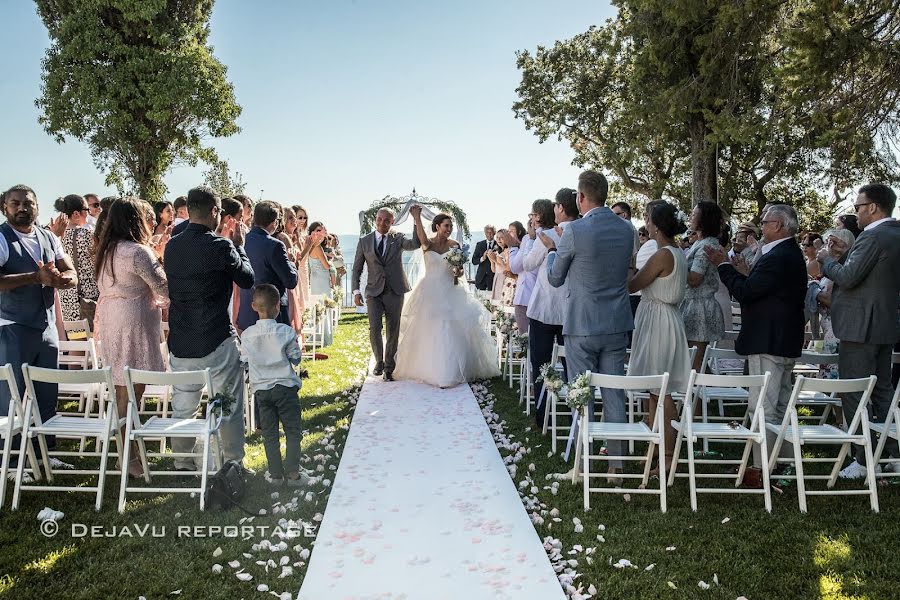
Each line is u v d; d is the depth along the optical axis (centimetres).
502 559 351
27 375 411
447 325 769
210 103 2430
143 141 2427
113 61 2355
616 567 347
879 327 477
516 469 496
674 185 2530
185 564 346
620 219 471
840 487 467
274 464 453
